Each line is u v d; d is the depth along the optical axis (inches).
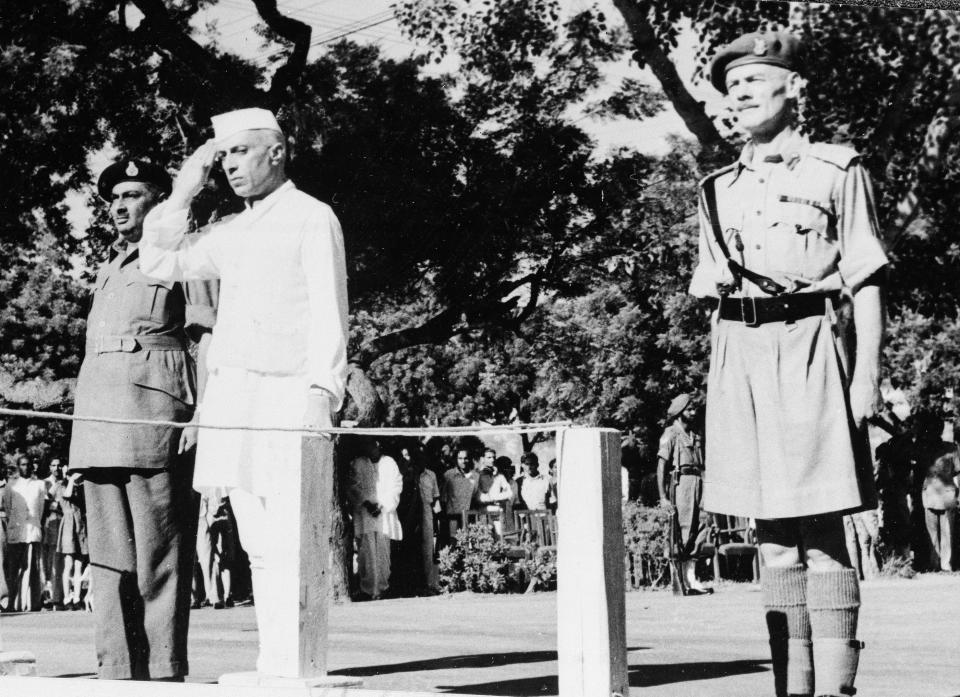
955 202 673.6
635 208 764.0
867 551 648.4
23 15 681.0
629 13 673.0
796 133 193.6
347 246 711.1
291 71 697.6
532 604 526.3
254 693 179.2
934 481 698.8
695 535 592.1
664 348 1006.4
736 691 229.6
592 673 148.3
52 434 1096.8
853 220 187.9
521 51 729.0
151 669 241.4
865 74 652.7
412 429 160.9
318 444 187.3
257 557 206.5
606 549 149.8
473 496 738.8
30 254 751.7
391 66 714.2
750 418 187.8
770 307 186.5
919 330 964.6
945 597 482.6
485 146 737.0
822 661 181.5
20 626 451.8
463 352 1427.2
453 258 743.7
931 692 227.0
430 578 666.2
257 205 223.0
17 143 696.4
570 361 1112.2
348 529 645.9
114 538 245.9
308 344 213.0
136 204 254.1
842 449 181.5
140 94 704.4
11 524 677.9
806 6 650.2
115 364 245.6
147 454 241.8
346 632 382.6
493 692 234.2
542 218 761.6
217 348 219.3
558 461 151.7
